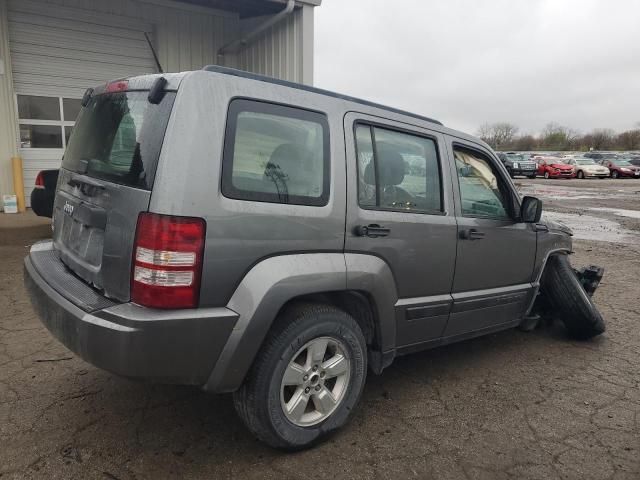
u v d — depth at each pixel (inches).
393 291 124.6
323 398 112.0
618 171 1555.1
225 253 96.0
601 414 133.3
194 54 440.5
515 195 164.4
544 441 119.7
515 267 164.6
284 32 391.5
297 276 103.2
